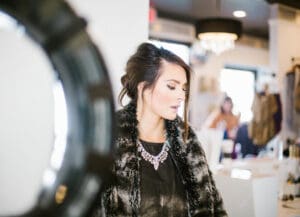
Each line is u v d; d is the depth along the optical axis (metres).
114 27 2.31
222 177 2.90
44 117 2.07
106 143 0.71
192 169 1.87
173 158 1.86
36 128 2.08
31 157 2.08
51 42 0.69
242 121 5.37
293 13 5.27
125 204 1.67
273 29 5.20
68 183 0.70
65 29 0.68
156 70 1.90
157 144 1.85
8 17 0.68
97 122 0.71
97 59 0.71
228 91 7.00
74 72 0.70
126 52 2.34
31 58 2.03
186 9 5.77
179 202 1.80
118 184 1.67
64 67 0.70
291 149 4.27
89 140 0.70
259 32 7.15
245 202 2.78
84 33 0.70
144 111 1.86
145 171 1.77
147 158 1.79
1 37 1.95
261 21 6.22
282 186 3.86
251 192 2.74
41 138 2.08
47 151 2.07
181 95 1.95
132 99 1.91
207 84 6.70
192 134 1.96
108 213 1.61
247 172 3.15
